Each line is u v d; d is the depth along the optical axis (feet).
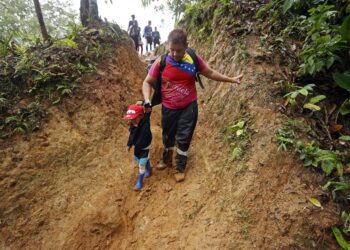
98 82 14.15
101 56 15.28
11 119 11.44
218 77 10.48
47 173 11.05
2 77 12.47
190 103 10.57
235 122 11.26
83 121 12.84
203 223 9.18
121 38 17.49
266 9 13.83
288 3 11.84
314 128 9.93
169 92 10.35
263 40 12.84
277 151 9.37
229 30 14.85
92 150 12.26
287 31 12.55
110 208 10.54
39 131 11.73
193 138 13.01
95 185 11.32
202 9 19.74
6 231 9.70
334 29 11.07
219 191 9.80
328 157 8.63
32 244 9.64
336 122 10.11
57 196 10.69
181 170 11.17
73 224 10.12
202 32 18.66
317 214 8.11
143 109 10.58
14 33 14.76
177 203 10.27
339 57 10.48
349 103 10.19
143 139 10.63
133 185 11.44
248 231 8.34
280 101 10.64
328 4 12.43
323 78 11.07
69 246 9.68
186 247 8.74
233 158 10.16
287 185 8.82
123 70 16.12
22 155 11.00
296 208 8.30
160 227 9.71
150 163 12.15
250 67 12.04
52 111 12.39
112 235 10.07
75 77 13.64
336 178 8.69
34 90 12.59
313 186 8.63
